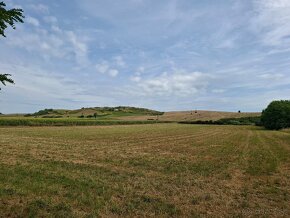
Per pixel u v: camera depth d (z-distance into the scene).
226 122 127.06
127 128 78.75
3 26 8.04
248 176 16.23
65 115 158.88
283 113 91.25
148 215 9.33
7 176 13.53
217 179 15.23
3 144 29.22
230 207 10.48
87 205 9.98
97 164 18.89
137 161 20.69
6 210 9.08
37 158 20.36
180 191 12.48
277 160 22.58
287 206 10.71
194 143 37.47
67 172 15.40
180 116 153.00
